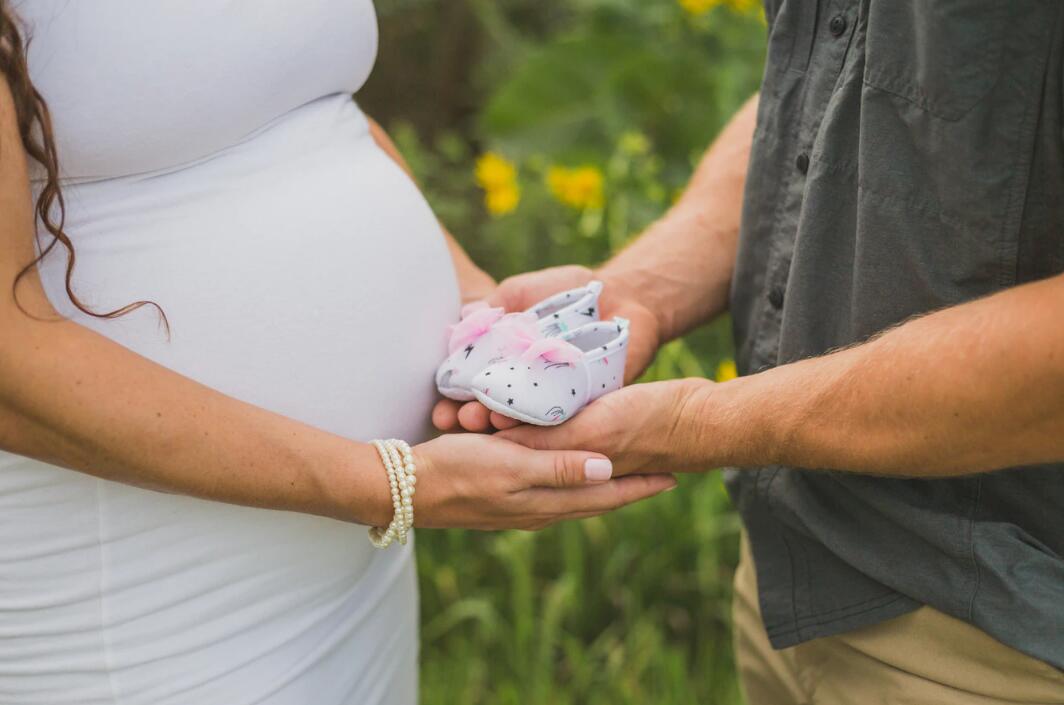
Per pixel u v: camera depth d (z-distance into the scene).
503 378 1.17
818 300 1.21
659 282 1.51
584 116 3.19
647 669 2.22
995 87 1.00
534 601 2.42
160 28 1.03
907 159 1.09
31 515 1.11
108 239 1.07
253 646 1.23
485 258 2.90
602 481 1.17
